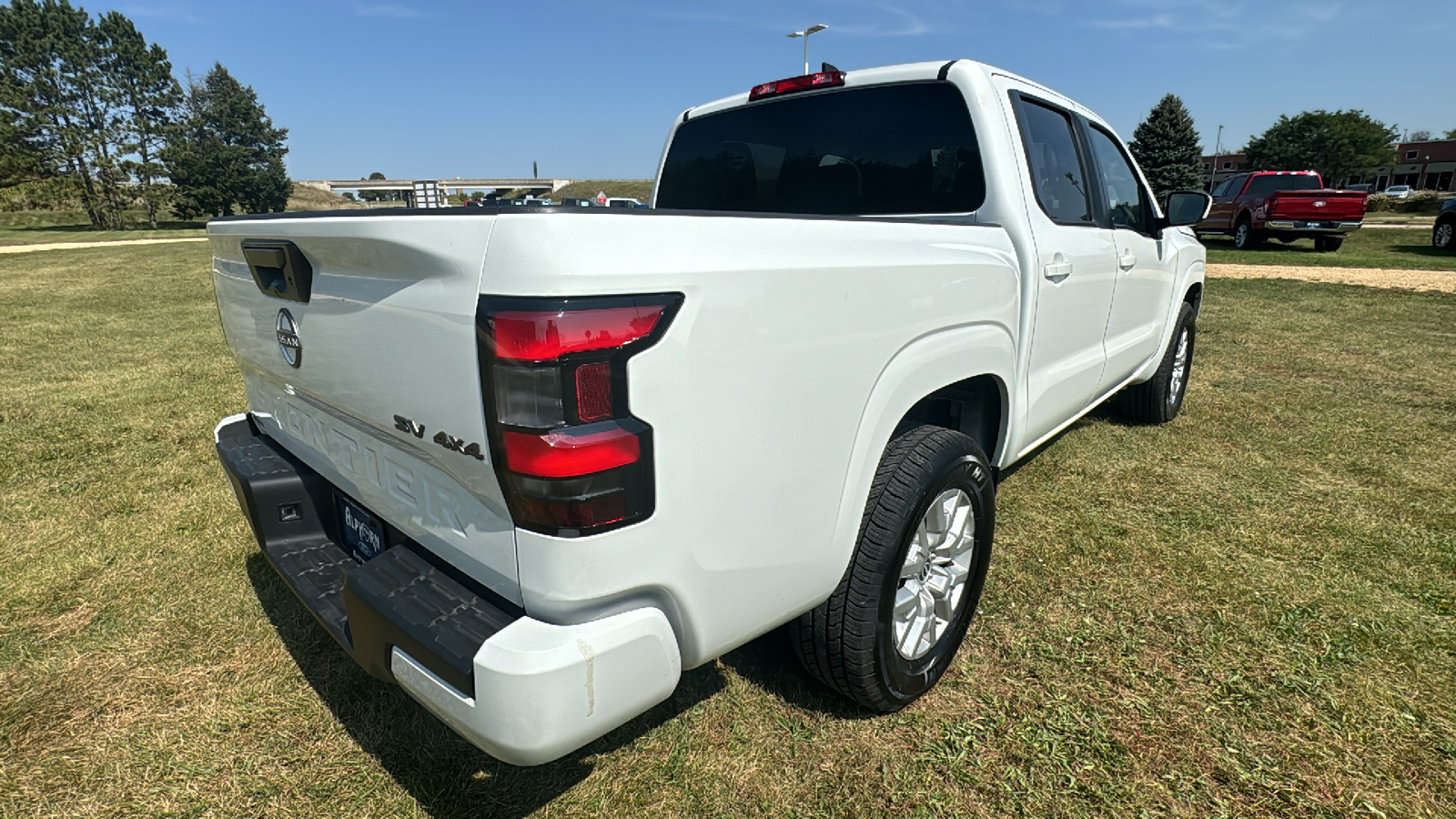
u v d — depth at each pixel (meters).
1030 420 2.75
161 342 7.82
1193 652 2.42
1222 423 4.77
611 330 1.25
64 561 3.09
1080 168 3.12
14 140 59.28
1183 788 1.88
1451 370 6.16
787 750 2.03
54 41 60.38
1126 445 4.36
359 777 1.96
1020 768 1.95
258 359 2.15
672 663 1.46
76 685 2.32
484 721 1.31
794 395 1.58
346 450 1.86
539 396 1.23
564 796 1.89
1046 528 3.29
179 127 68.38
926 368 1.98
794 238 1.58
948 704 2.20
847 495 1.79
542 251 1.21
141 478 4.00
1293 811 1.81
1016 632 2.53
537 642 1.31
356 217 1.45
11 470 4.10
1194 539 3.18
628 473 1.30
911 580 2.11
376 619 1.49
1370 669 2.32
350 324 1.58
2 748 2.06
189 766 2.00
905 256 1.88
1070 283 2.83
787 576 1.68
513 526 1.35
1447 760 1.96
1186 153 36.38
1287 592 2.76
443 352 1.34
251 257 1.91
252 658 2.46
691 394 1.37
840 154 2.93
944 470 2.01
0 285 13.64
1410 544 3.12
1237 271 13.43
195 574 2.99
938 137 2.65
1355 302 9.81
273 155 80.31
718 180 3.39
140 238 34.44
